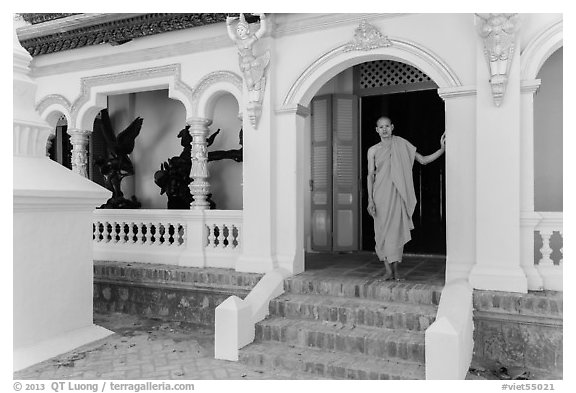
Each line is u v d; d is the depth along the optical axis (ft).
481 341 16.37
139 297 23.26
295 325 17.28
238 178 31.83
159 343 18.74
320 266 23.30
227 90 23.08
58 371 15.55
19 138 16.92
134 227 28.86
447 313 14.84
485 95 17.24
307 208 29.53
